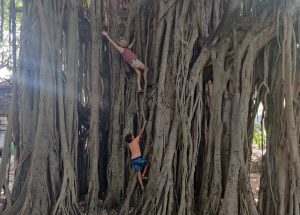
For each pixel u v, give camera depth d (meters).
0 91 9.23
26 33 5.00
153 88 4.93
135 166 4.81
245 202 4.33
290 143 4.45
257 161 9.07
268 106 4.79
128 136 4.88
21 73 5.00
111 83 5.39
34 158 4.67
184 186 4.52
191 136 4.72
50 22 4.91
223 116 4.65
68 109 4.95
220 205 4.48
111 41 5.11
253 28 4.54
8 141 4.93
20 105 5.02
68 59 5.02
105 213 4.73
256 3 4.70
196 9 4.84
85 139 5.49
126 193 4.94
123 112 5.20
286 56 4.41
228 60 4.68
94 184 4.92
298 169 4.43
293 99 4.57
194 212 4.68
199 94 4.78
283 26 4.40
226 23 4.70
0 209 5.05
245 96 4.47
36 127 4.86
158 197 4.46
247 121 4.66
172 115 4.73
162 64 4.79
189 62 4.78
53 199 4.66
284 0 4.38
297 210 4.45
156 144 4.67
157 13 5.00
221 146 4.65
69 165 4.78
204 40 4.88
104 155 5.47
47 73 4.82
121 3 5.49
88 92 5.61
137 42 5.20
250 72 4.51
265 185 4.74
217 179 4.55
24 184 4.70
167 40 4.82
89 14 5.73
